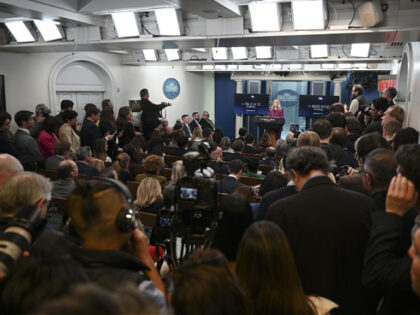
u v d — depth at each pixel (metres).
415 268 0.86
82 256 0.97
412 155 1.16
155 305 0.45
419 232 0.85
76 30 6.19
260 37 5.11
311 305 1.13
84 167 3.86
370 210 1.40
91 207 0.99
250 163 4.23
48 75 8.96
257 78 15.34
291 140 7.92
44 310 0.37
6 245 0.92
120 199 1.03
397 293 1.11
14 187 1.41
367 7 4.27
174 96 13.76
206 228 1.47
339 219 1.38
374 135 2.04
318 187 1.47
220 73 16.16
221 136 8.25
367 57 8.02
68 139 5.42
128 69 11.39
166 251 1.66
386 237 1.15
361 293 1.38
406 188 1.16
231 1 4.59
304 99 12.64
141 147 6.68
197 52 9.80
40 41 6.59
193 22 5.45
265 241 1.05
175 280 0.79
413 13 4.32
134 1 4.92
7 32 6.90
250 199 2.50
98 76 10.55
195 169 1.54
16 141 4.81
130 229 1.03
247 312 0.81
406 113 6.07
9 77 7.99
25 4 4.61
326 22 4.68
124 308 0.39
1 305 0.66
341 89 14.17
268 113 13.14
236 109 13.91
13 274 0.69
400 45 7.48
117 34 5.73
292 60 8.62
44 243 1.29
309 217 1.40
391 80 8.93
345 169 2.50
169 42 5.80
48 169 4.40
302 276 1.42
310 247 1.39
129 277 0.92
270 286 1.03
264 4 4.66
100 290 0.41
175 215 1.51
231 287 0.79
